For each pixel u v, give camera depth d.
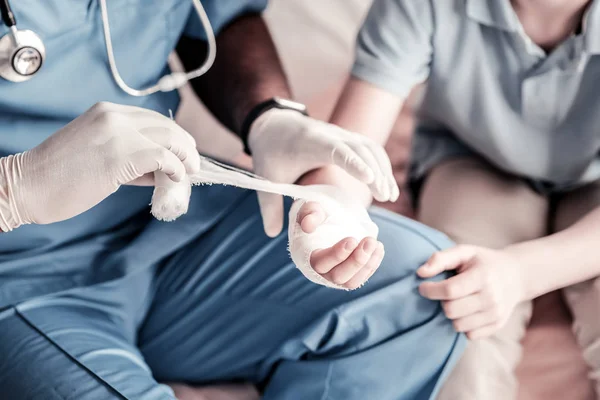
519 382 1.05
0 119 0.88
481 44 1.04
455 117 1.15
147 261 0.98
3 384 0.83
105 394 0.80
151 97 1.01
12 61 0.82
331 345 0.91
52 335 0.87
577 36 0.99
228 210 1.02
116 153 0.74
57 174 0.75
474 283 0.90
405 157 1.43
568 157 1.12
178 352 0.99
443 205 1.21
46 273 0.94
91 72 0.92
